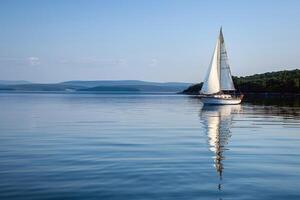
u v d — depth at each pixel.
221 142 28.98
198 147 26.22
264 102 108.12
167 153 23.48
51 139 30.34
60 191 14.89
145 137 31.83
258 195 14.57
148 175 17.45
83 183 16.05
